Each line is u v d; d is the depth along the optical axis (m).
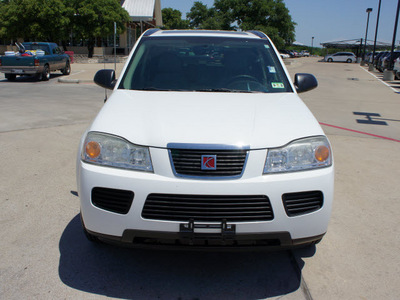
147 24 42.22
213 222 2.39
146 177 2.40
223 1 34.78
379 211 3.99
